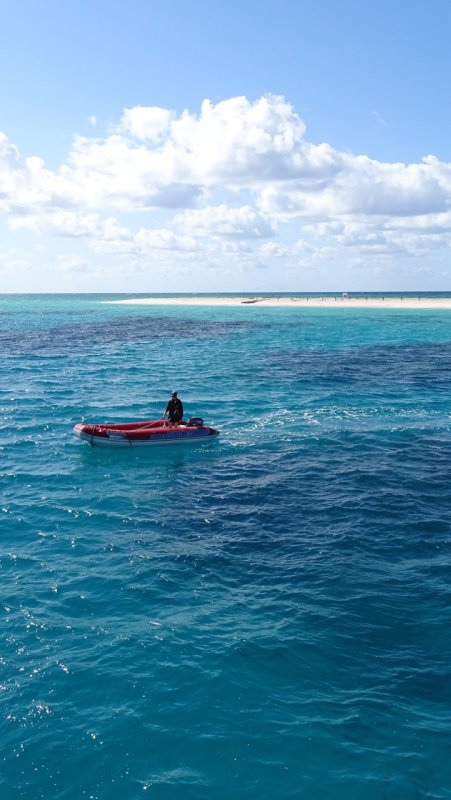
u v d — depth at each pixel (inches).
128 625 402.6
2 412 1045.8
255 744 301.7
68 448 834.2
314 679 350.0
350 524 569.0
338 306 4318.4
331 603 430.0
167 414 960.9
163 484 689.0
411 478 697.6
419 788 277.3
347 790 276.1
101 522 577.6
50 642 383.2
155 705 327.3
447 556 502.9
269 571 478.9
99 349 2036.2
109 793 274.1
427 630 397.7
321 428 935.7
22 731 308.7
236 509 611.5
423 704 331.0
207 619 410.0
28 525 567.8
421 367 1598.2
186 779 281.4
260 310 4158.5
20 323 3267.7
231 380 1389.0
